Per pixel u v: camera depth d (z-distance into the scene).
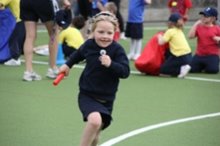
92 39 9.28
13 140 10.91
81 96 9.20
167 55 18.75
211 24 19.61
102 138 11.16
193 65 19.61
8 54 19.62
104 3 23.84
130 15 22.20
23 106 13.73
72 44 20.23
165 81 17.69
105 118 9.01
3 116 12.73
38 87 15.94
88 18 24.14
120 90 15.98
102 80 9.09
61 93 15.27
